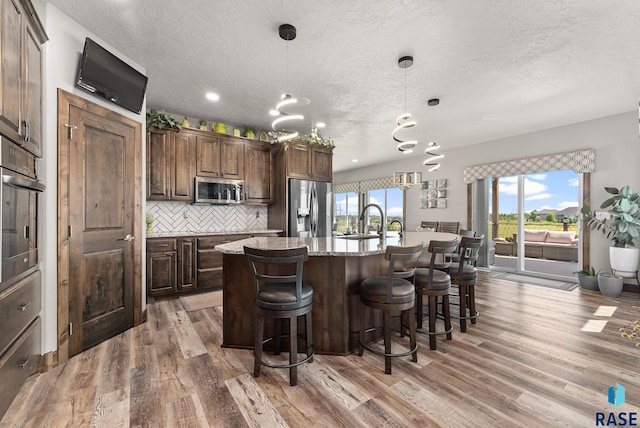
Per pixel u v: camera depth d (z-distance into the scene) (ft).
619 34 7.61
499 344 7.95
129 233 8.93
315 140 15.96
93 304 7.72
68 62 7.06
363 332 7.31
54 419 4.95
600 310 10.78
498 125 15.33
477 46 8.22
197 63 9.24
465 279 8.81
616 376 6.36
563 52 8.48
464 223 19.75
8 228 4.79
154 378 6.25
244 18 7.12
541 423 4.94
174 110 13.38
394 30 7.54
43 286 6.51
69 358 7.06
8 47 4.81
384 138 18.01
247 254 6.20
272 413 5.16
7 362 4.89
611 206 13.80
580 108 12.89
